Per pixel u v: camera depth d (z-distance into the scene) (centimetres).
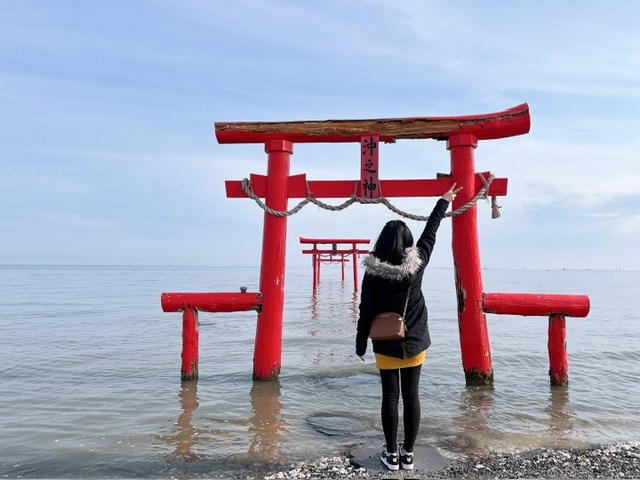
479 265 634
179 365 803
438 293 3278
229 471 378
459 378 697
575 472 371
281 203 665
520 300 625
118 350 944
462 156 635
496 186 641
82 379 705
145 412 540
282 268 672
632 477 363
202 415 527
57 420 513
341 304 1992
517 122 615
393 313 363
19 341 1052
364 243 2695
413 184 648
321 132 659
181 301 680
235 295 672
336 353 909
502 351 920
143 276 7506
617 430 480
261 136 665
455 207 632
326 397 601
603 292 3747
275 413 534
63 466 391
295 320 1425
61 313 1678
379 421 507
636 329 1324
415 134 646
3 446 437
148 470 382
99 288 3669
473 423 494
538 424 494
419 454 407
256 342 680
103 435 466
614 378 720
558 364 643
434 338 1077
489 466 382
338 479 360
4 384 677
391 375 375
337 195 661
